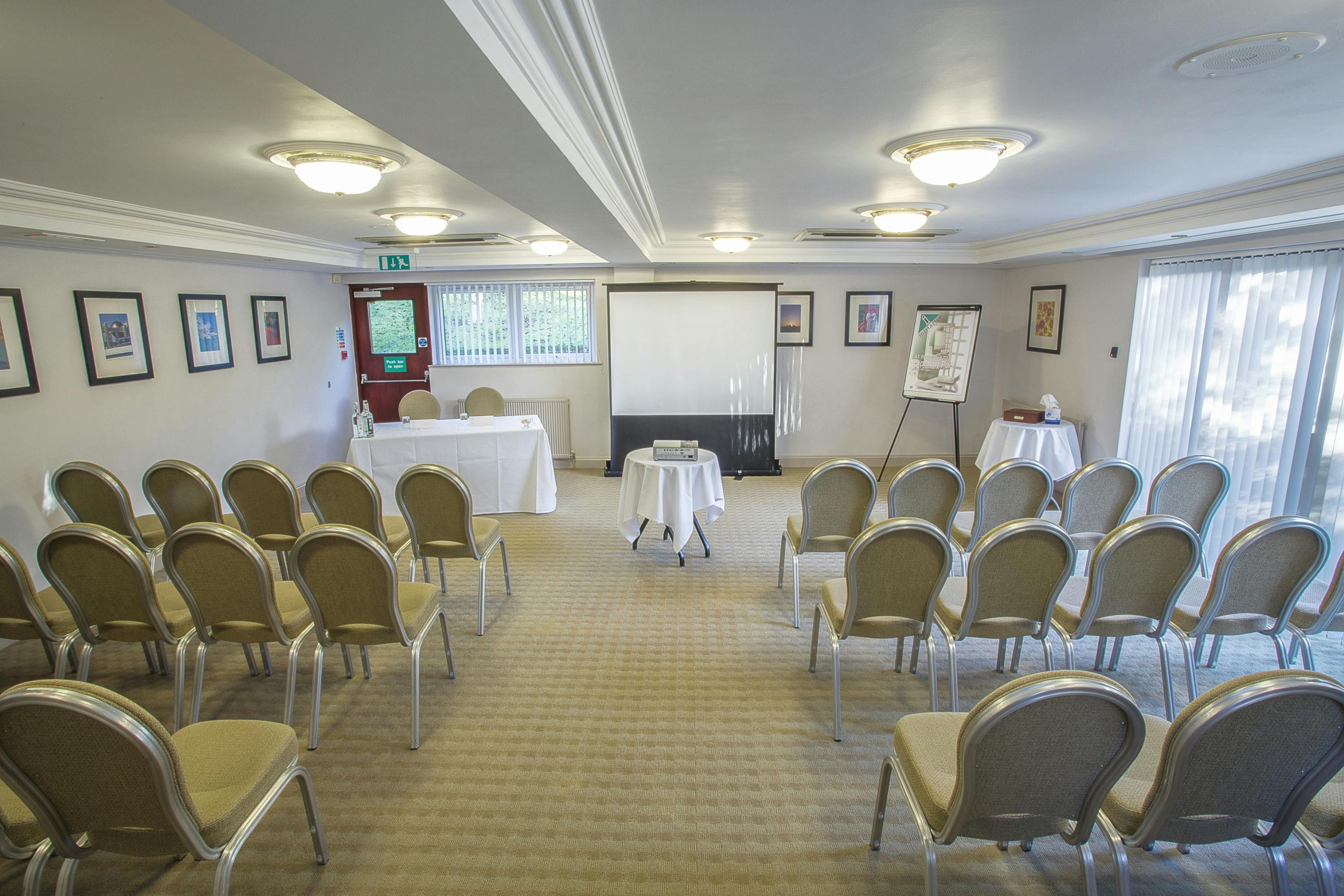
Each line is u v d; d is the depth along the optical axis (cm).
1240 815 164
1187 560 258
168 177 317
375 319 810
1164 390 544
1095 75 200
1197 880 218
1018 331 759
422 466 362
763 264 739
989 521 378
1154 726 212
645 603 432
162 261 522
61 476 358
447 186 361
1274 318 450
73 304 446
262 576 257
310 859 225
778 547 538
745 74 200
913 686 332
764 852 229
